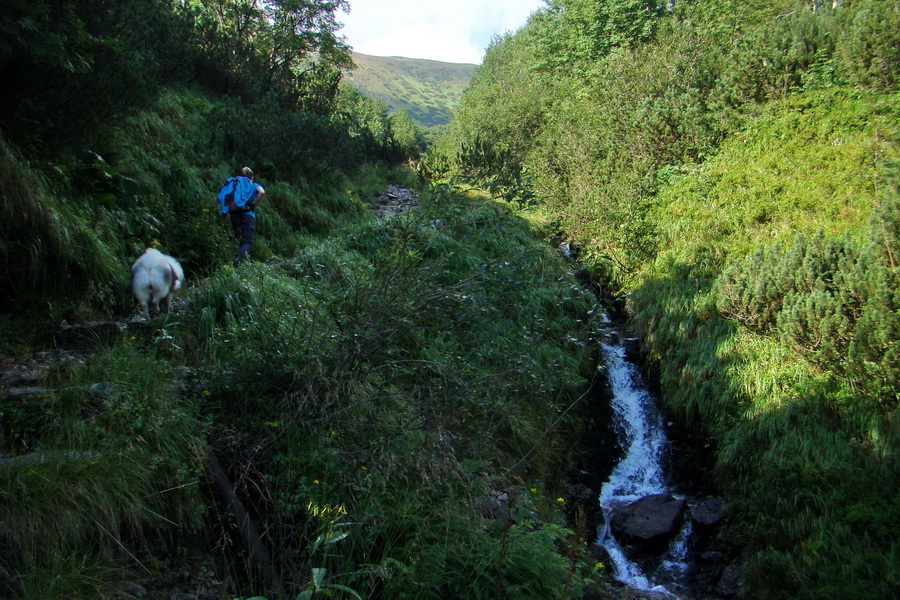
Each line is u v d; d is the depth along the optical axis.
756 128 11.77
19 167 5.01
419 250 5.57
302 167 12.33
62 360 4.28
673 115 12.55
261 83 15.73
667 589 5.59
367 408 4.46
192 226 7.50
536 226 13.09
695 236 10.02
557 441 7.04
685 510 6.49
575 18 22.47
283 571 3.36
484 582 3.56
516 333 6.11
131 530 3.25
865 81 11.07
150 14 12.15
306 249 7.88
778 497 5.70
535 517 4.66
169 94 11.76
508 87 26.14
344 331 4.51
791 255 7.35
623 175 12.33
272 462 3.97
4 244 4.83
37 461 3.21
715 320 8.16
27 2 5.37
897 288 6.11
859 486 5.34
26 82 5.78
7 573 2.74
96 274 5.54
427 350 5.64
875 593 4.48
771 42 12.80
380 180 16.81
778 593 5.00
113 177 6.94
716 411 7.25
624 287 10.70
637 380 8.71
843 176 9.51
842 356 6.45
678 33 15.24
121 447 3.51
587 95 16.95
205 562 3.41
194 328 5.31
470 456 4.92
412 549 3.59
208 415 4.16
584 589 4.81
